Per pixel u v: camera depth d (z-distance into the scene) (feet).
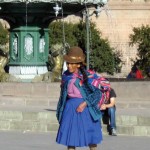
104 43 167.73
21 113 55.52
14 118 55.62
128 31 208.74
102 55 166.71
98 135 33.68
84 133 33.45
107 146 46.26
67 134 33.55
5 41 171.42
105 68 168.14
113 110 52.01
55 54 82.38
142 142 48.65
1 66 82.33
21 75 82.79
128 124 53.31
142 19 210.59
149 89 68.39
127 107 66.28
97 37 167.53
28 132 53.52
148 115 56.34
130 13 209.97
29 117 55.36
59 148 44.91
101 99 33.65
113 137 51.37
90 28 168.55
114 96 51.42
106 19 208.03
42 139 49.44
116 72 187.62
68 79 33.81
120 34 208.74
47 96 70.85
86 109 33.58
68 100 33.88
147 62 158.71
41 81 80.38
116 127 52.90
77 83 33.68
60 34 170.30
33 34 83.35
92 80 33.60
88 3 79.20
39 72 83.25
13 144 46.50
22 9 80.07
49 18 83.56
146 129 52.65
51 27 170.60
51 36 169.78
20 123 54.39
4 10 80.53
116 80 78.69
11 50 84.38
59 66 82.17
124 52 200.23
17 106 65.41
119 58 191.93
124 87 68.80
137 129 52.70
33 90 71.31
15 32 83.82
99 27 207.82
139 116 53.83
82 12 86.28
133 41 169.78
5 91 72.23
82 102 33.58
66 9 80.12
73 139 33.42
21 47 83.25
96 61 165.99
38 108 62.59
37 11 80.59
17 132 53.31
